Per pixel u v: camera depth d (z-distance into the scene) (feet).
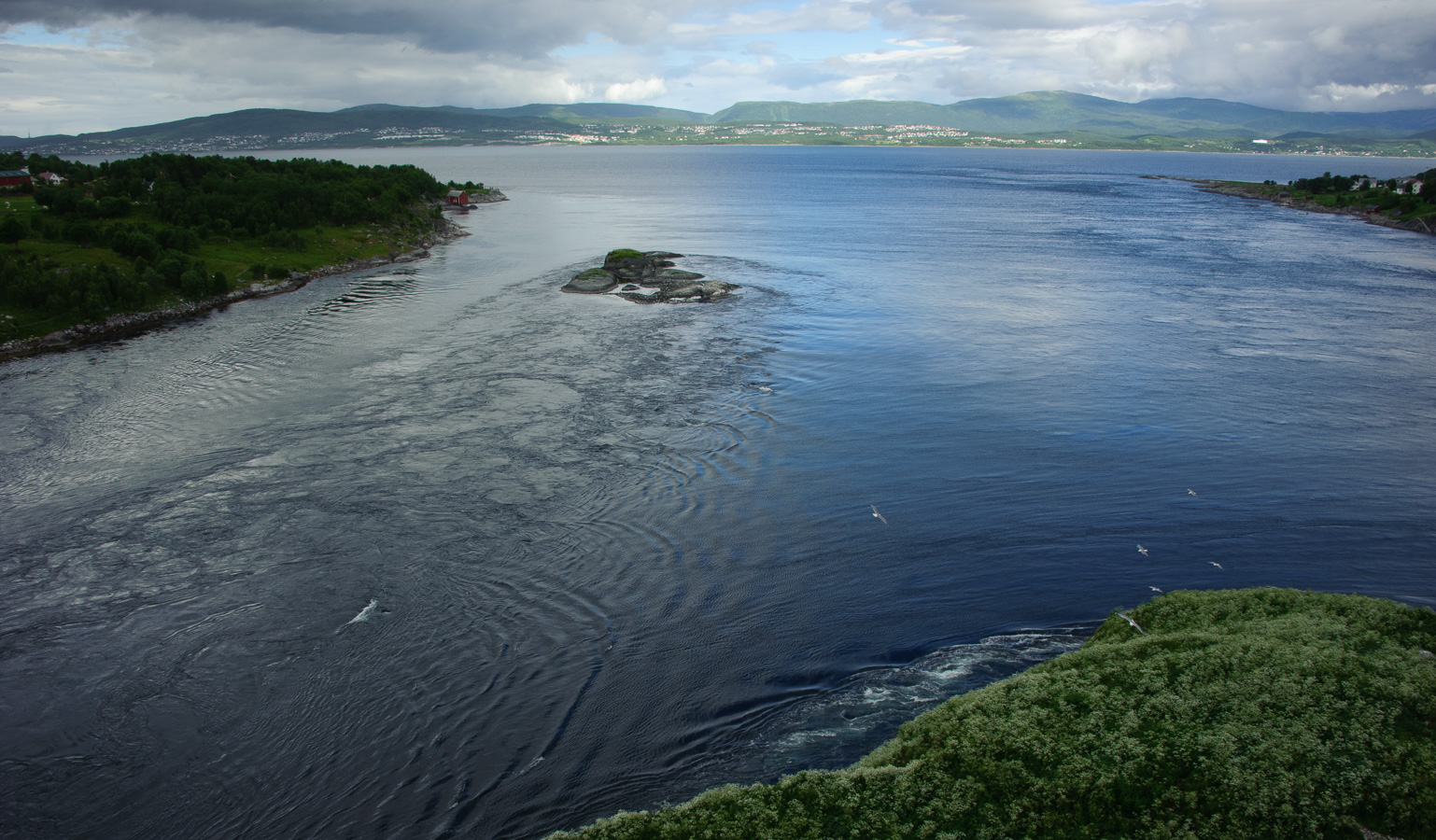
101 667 104.88
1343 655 86.28
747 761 89.20
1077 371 231.09
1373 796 68.80
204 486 154.61
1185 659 89.40
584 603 119.24
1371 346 256.73
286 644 109.19
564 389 211.41
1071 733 80.48
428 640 110.22
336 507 146.61
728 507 148.97
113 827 81.46
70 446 173.99
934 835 70.79
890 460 169.89
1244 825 67.97
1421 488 158.10
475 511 145.28
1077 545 137.59
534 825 81.05
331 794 85.30
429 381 217.97
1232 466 168.14
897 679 103.60
